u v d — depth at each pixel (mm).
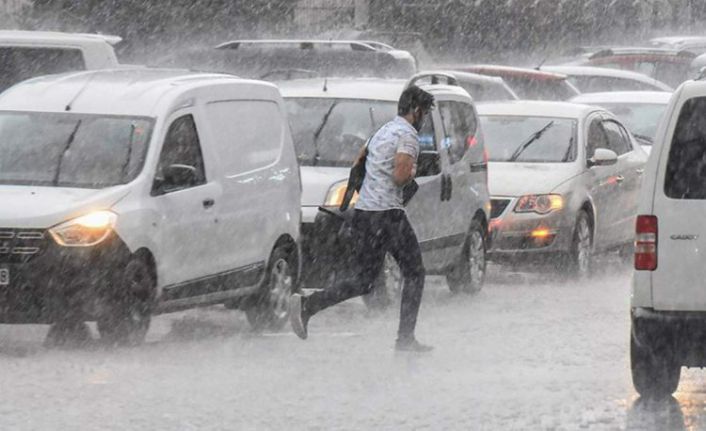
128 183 25547
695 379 23047
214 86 28125
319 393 21234
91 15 65812
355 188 25875
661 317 20000
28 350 24891
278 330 28766
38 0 65812
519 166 37938
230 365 23672
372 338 27188
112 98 27188
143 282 25219
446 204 32969
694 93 20219
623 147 41344
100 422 19078
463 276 34125
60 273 24359
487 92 50375
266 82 30047
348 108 33062
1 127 26984
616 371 23359
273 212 28859
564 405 20422
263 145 29109
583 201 37719
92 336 26688
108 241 24562
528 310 31359
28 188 25562
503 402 20609
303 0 76562
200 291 26719
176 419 19297
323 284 30469
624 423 19234
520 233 36625
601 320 29625
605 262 42781
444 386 21875
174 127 26891
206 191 26906
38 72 37844
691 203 20047
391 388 21688
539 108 40062
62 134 26641
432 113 33125
